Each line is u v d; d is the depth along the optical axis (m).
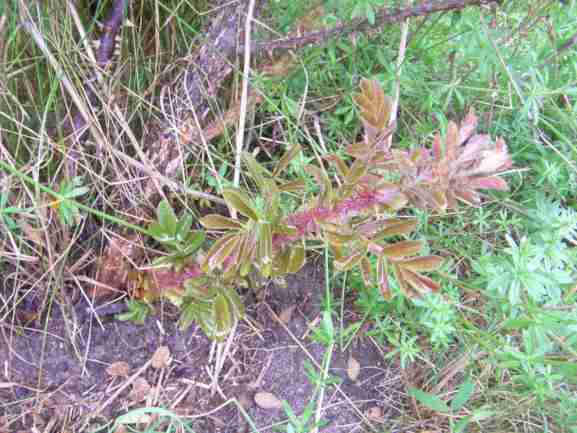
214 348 0.52
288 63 0.50
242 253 0.36
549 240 0.53
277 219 0.37
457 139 0.32
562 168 0.60
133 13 0.47
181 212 0.52
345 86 0.57
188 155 0.50
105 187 0.48
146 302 0.47
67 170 0.44
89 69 0.45
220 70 0.46
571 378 0.46
